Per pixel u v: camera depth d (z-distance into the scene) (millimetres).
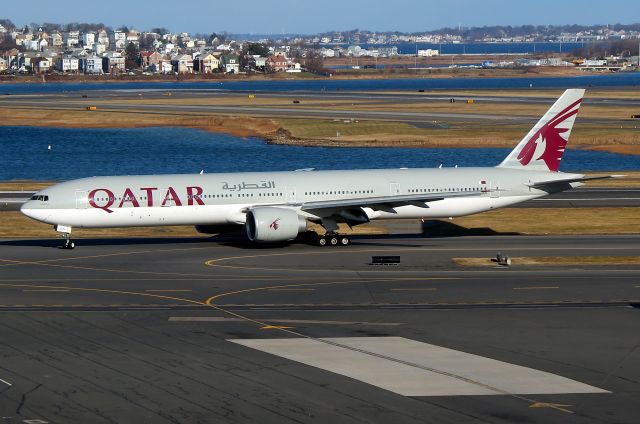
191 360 80688
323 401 70062
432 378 75938
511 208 177500
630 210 174500
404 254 134125
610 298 105938
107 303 103000
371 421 65938
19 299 104625
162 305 102188
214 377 75812
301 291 109875
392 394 71750
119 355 82188
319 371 77625
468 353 83438
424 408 68688
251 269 123000
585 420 66562
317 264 126562
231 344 86062
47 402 69438
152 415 66812
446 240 146750
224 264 126188
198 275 118812
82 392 71812
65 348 84438
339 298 106188
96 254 133375
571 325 93625
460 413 67750
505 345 86188
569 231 155125
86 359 80812
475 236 151000
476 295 107750
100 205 133750
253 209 134500
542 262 128125
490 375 76812
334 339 88125
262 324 93875
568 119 150875
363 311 99875
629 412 68188
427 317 97188
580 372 77688
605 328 92312
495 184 147125
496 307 101625
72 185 134625
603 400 70688
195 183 138000
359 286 112688
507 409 68688
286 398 70688
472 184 146500
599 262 128250
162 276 118188
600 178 149375
